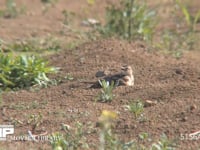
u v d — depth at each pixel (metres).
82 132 15.62
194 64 21.14
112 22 26.27
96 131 15.69
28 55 23.14
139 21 26.08
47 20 31.52
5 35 27.66
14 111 17.25
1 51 20.91
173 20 31.84
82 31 28.64
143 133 15.34
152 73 19.98
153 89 18.14
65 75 20.16
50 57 22.12
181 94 17.61
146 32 25.95
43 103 17.80
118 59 21.22
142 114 16.45
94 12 33.53
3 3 35.31
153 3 34.53
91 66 20.75
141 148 14.67
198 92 17.64
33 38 27.38
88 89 18.70
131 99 17.64
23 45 25.31
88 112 16.91
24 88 19.34
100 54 21.58
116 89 18.38
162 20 31.86
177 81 19.06
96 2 35.44
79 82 19.34
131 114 16.56
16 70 19.58
